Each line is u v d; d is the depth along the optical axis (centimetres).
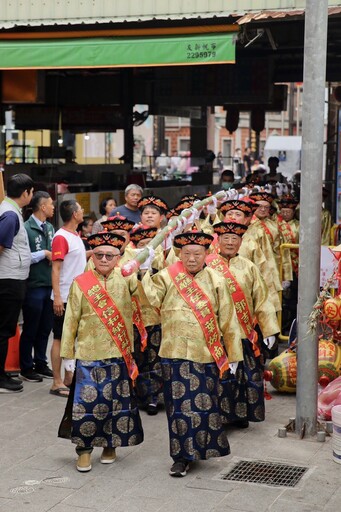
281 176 1970
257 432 716
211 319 630
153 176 2597
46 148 2012
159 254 792
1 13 1071
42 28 1105
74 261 815
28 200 831
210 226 871
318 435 693
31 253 855
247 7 988
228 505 567
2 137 2111
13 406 788
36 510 560
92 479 614
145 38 1017
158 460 652
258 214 973
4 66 1068
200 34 996
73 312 631
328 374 794
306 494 586
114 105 1928
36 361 887
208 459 648
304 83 688
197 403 621
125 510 559
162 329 636
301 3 969
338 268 707
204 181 2191
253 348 721
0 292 822
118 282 634
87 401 621
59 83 1916
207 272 644
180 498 579
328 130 2009
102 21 1037
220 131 4372
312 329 692
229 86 1662
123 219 805
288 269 1015
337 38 1380
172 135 4406
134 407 637
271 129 4431
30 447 680
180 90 1712
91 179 1856
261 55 1617
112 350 628
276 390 846
